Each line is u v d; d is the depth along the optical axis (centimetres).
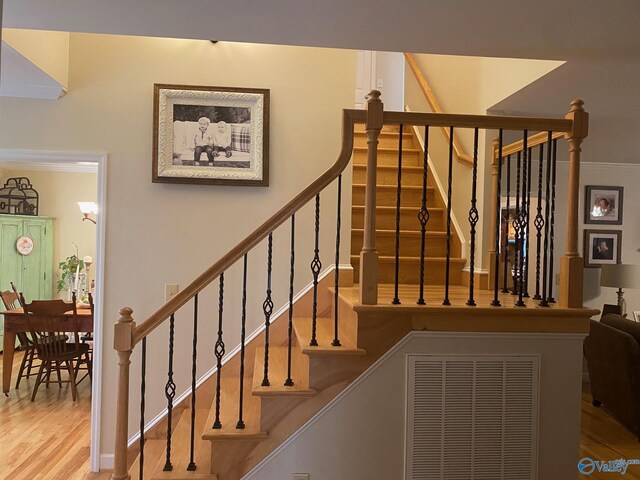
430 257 378
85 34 321
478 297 286
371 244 234
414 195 412
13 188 686
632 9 204
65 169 705
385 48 251
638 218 575
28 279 669
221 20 222
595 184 570
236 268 330
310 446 231
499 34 231
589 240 571
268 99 329
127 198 325
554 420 240
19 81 304
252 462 230
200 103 327
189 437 284
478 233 356
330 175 236
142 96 325
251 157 330
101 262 322
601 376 448
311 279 333
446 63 417
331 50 336
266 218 332
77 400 470
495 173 352
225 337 329
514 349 238
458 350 235
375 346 231
